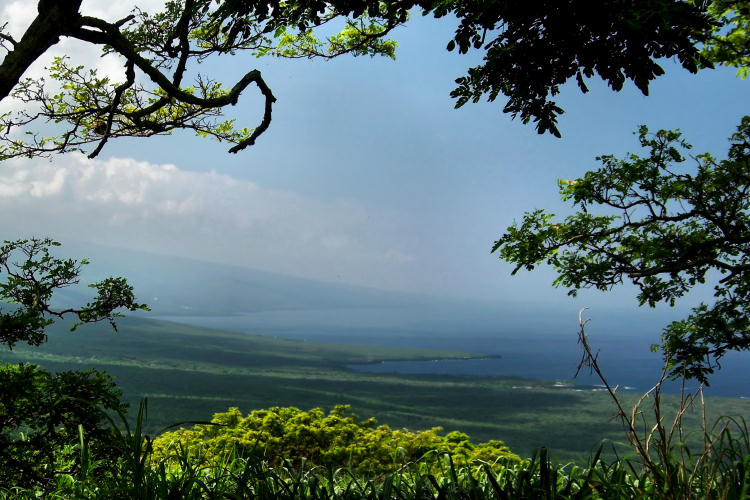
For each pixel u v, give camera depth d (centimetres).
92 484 350
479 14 407
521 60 410
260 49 611
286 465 433
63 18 420
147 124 562
